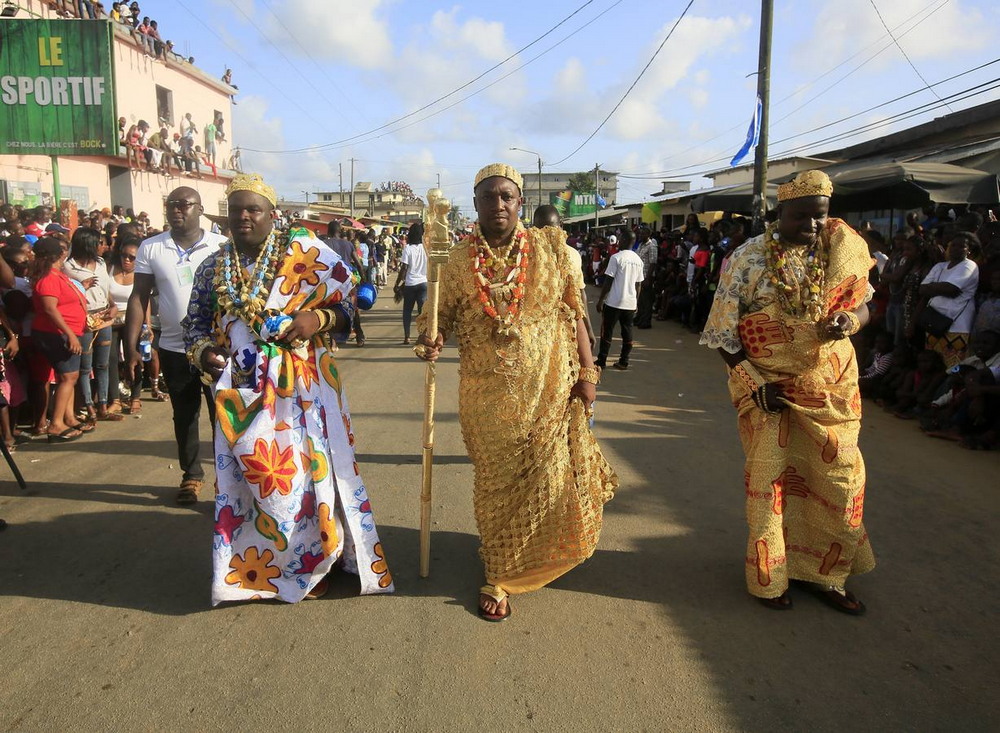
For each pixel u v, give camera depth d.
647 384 8.19
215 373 3.26
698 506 4.50
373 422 6.43
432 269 3.25
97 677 2.76
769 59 11.30
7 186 14.88
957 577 3.60
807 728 2.52
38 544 3.92
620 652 2.96
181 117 22.42
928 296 6.43
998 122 12.38
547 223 5.97
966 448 5.68
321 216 31.83
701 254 12.52
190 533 4.08
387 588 3.40
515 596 3.41
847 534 3.24
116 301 6.61
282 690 2.69
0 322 5.25
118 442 5.83
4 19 13.23
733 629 3.14
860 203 10.80
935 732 2.50
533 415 3.17
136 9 19.98
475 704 2.62
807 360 3.12
